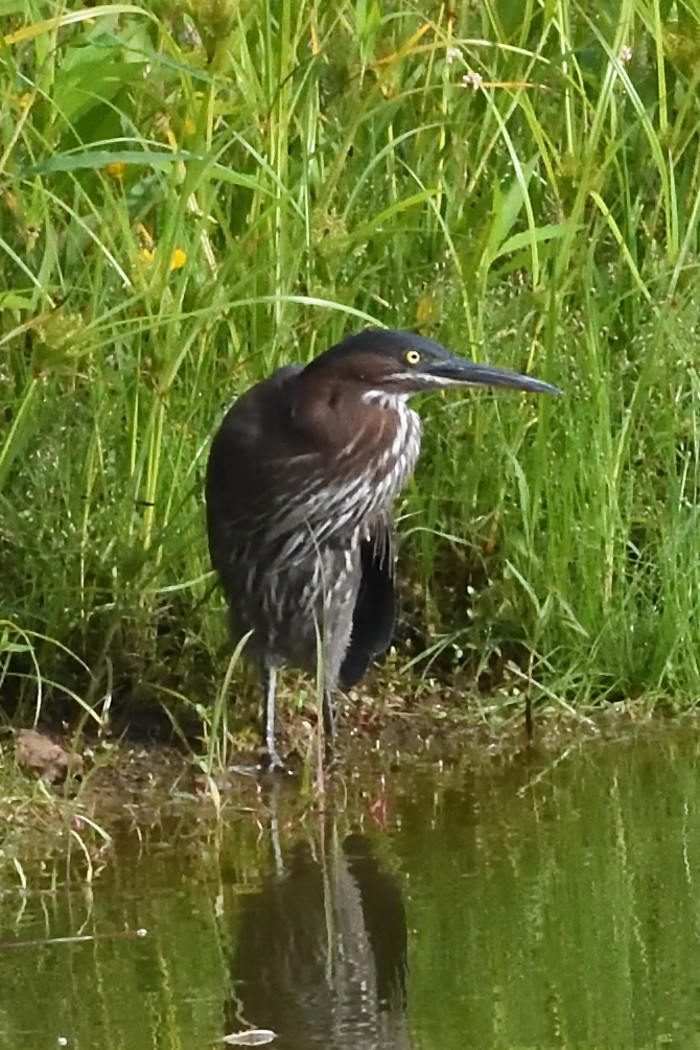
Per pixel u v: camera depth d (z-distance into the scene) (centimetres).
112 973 710
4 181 978
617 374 1105
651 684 1048
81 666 994
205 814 905
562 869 820
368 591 1020
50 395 995
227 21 953
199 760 934
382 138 1140
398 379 970
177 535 1009
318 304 968
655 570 1074
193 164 980
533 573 1062
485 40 1146
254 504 973
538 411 1069
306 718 1026
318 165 1098
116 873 825
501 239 1080
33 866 834
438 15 1127
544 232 1064
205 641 1016
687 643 1048
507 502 1082
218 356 1070
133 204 1037
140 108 1038
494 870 823
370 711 1037
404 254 1130
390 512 1003
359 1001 682
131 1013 672
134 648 996
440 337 1091
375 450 972
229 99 1072
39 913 776
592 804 914
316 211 1045
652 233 1146
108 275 1019
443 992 693
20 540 985
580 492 1064
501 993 692
